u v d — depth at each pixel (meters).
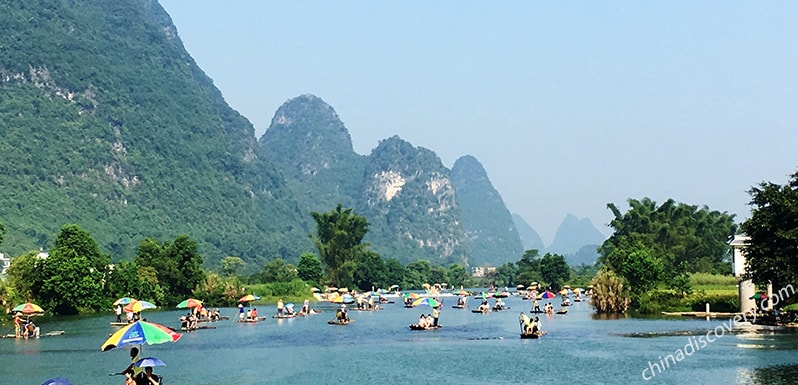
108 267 197.12
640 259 161.25
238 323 145.12
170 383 71.50
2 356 91.12
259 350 96.56
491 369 77.69
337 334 118.81
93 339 111.81
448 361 84.12
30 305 118.06
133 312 135.00
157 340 55.94
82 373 77.31
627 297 154.62
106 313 177.00
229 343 105.38
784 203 103.31
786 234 101.44
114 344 55.44
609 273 158.00
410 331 123.50
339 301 189.25
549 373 74.38
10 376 75.50
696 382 66.81
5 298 154.00
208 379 73.62
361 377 74.06
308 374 76.12
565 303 194.00
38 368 80.81
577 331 114.25
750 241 111.12
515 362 82.19
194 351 95.94
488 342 103.12
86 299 177.12
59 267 172.62
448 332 120.50
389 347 98.75
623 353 87.12
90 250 193.38
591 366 78.06
